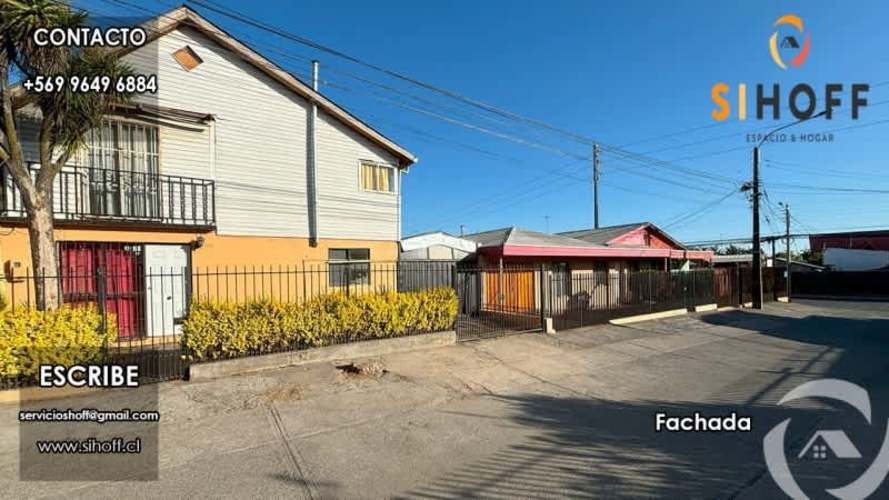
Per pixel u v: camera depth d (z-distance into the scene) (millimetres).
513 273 14258
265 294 10977
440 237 16609
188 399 6238
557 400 6895
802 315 19719
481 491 4000
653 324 15000
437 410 6266
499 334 11477
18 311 6375
